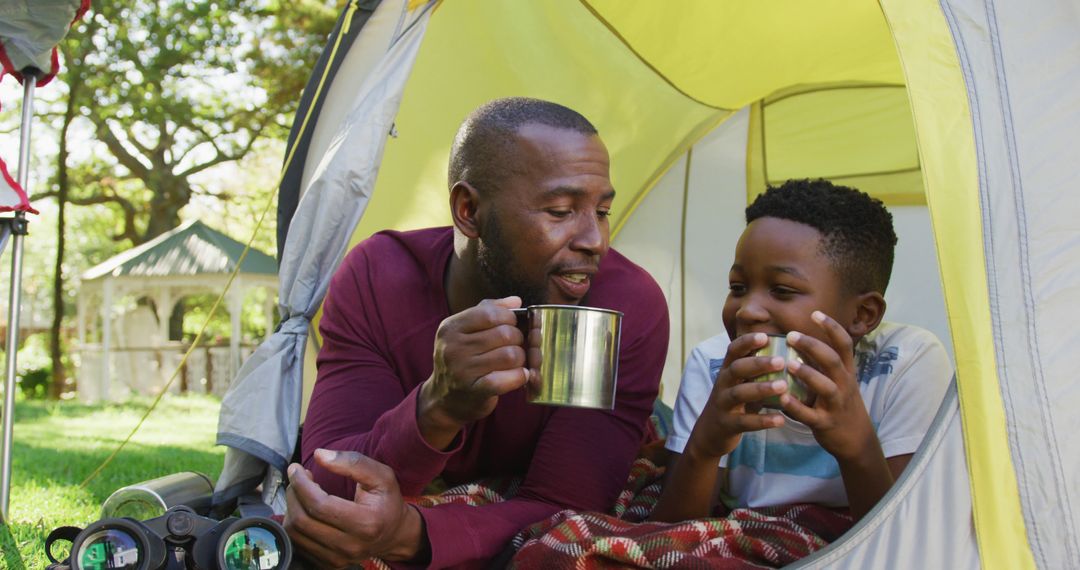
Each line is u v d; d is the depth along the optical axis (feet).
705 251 14.80
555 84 12.45
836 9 11.57
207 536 5.43
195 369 55.93
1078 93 6.23
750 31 12.09
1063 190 6.02
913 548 5.58
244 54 53.57
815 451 7.10
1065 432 5.74
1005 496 5.65
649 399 7.55
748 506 7.14
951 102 6.07
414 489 6.01
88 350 56.80
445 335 5.51
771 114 14.39
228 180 73.00
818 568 5.61
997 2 6.36
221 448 22.59
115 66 53.11
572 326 5.26
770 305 6.77
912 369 6.95
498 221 6.45
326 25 52.70
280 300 9.73
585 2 11.66
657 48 12.28
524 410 7.20
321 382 7.43
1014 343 5.78
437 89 11.36
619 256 8.05
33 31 10.87
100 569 5.25
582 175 6.33
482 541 6.21
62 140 50.72
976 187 5.93
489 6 11.28
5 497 10.97
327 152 9.77
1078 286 5.94
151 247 56.03
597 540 5.71
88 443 23.29
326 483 6.24
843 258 6.79
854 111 14.03
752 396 5.78
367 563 5.92
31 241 91.71
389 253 7.67
